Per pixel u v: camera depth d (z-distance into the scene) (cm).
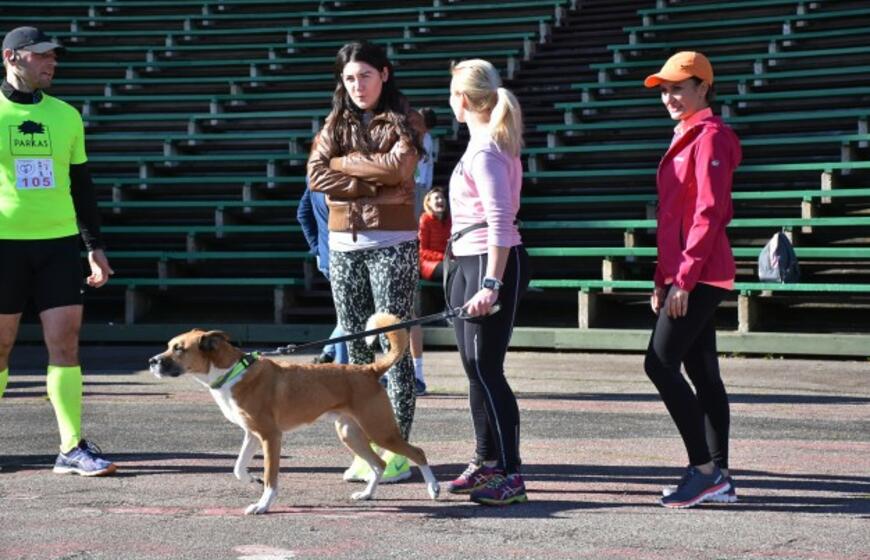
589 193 1525
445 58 1878
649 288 1259
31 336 1364
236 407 567
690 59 570
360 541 511
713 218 550
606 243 1420
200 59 2034
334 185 631
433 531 529
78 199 707
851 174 1388
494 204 562
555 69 1828
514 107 572
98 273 715
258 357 577
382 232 634
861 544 502
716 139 559
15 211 668
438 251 1075
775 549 494
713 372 597
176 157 1627
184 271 1491
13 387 1032
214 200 1620
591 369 1124
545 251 1330
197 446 754
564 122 1670
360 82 626
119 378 1086
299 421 577
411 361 651
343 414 590
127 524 544
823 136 1488
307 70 1942
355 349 650
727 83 1705
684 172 566
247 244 1534
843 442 751
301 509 577
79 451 666
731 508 571
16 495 611
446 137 1639
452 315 566
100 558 485
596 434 788
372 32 2023
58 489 626
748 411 872
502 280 570
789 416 850
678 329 563
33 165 671
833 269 1281
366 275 645
